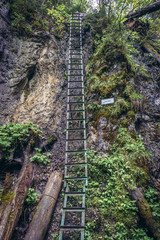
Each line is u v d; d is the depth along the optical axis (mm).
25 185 2783
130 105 3711
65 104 4457
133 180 2857
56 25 5898
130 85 3928
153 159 3182
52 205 2648
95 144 3588
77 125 4055
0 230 2121
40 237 2240
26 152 3348
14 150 3297
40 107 4270
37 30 5246
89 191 2898
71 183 3059
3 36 4516
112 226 2469
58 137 3881
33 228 2287
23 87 4520
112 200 2709
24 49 4812
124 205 2582
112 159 3189
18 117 4020
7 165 3180
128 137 3365
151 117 3656
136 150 3162
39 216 2430
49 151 3646
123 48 4332
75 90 4703
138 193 2680
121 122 3602
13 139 3256
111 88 4012
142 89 4016
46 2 6082
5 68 4336
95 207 2695
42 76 4789
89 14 6203
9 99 4148
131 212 2545
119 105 3746
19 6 5141
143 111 3730
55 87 4664
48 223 2461
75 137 3852
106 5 5234
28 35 5039
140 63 4512
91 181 3047
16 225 2334
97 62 4684
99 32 5465
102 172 3131
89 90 4395
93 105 4039
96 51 5012
